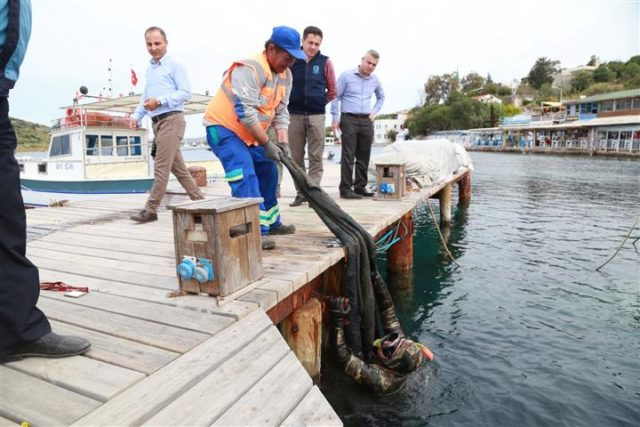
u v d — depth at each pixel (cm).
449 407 356
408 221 693
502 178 2181
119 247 432
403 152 1005
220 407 181
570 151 4191
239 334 240
